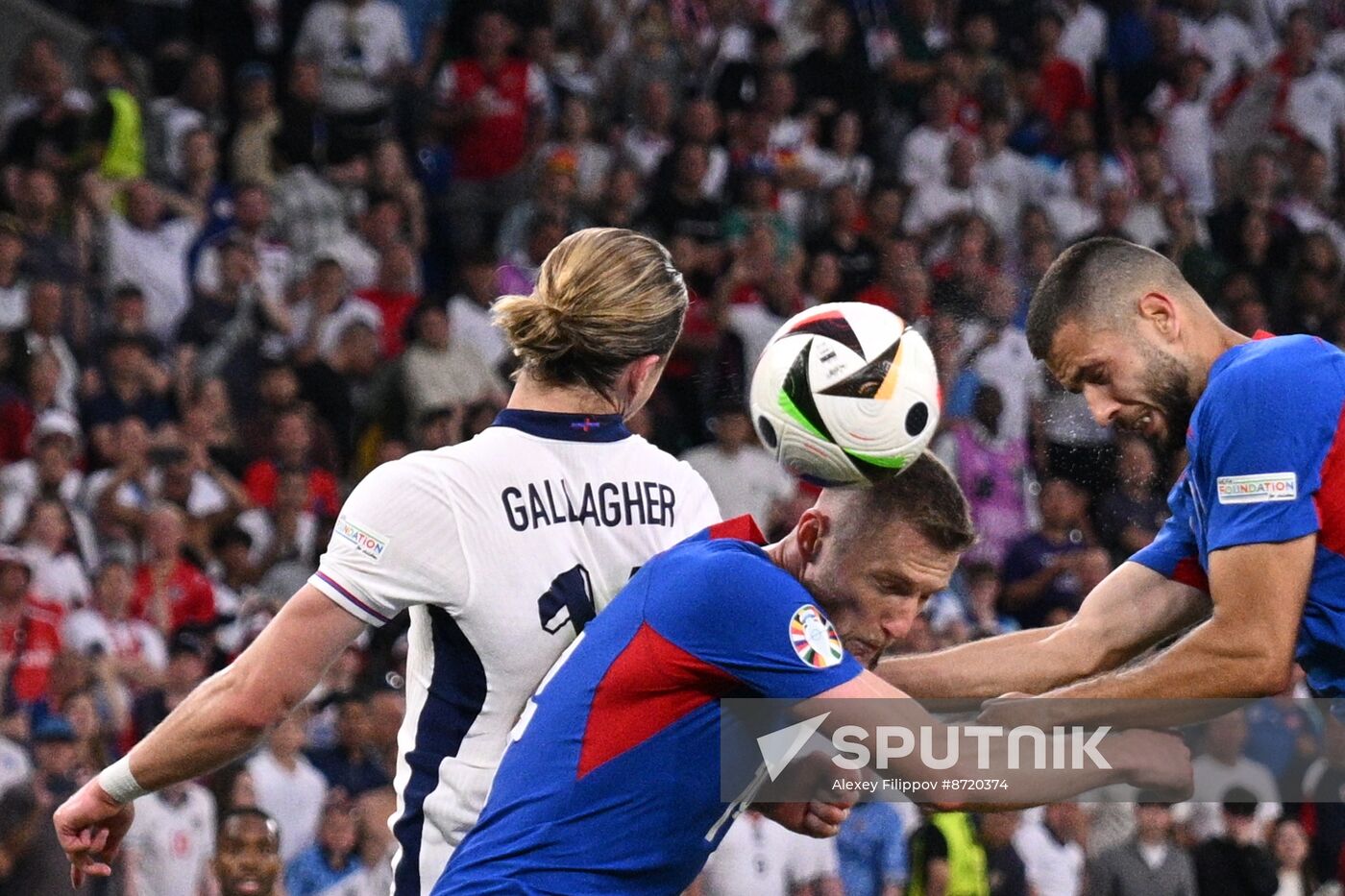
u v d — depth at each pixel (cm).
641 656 932
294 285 3453
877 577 943
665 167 3784
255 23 4112
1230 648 1024
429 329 3284
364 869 2430
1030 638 1188
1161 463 3117
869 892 2572
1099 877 2630
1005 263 3762
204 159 3538
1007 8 4462
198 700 988
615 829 934
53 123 3541
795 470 962
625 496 1012
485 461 988
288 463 3077
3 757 2275
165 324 3334
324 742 2522
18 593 2545
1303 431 1008
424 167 3881
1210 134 4619
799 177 3978
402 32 3941
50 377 2933
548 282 1002
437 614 989
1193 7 4797
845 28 4238
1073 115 4334
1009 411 3166
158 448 2953
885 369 934
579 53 4159
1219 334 1073
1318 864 2642
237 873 1678
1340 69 4759
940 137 4112
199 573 2798
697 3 4259
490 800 961
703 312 3491
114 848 1066
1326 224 4500
